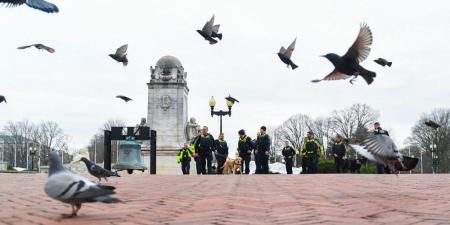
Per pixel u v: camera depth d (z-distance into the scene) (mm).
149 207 8070
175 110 44750
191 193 11211
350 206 8039
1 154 134875
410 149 108375
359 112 106000
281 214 7027
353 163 36594
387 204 8344
